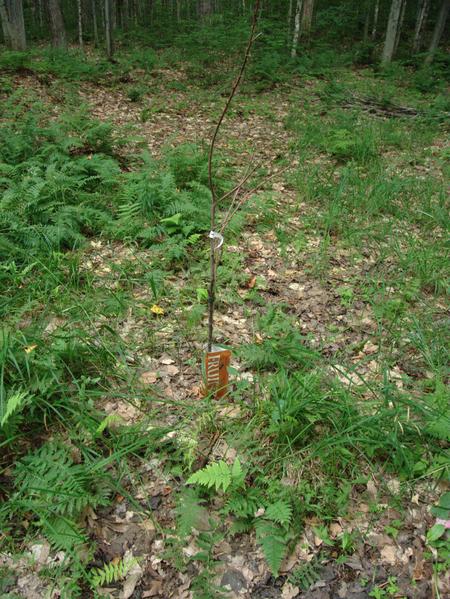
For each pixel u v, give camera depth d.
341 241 5.51
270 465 2.81
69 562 2.34
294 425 2.91
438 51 17.38
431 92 14.39
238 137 9.41
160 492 2.71
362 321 4.20
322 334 4.04
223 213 5.77
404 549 2.46
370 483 2.75
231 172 7.19
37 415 2.98
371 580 2.35
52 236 4.69
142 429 3.02
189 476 2.78
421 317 4.20
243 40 15.88
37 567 2.33
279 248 5.32
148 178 5.78
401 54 19.67
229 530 2.51
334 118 10.71
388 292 4.56
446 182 7.27
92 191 6.05
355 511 2.63
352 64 17.61
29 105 9.98
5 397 2.85
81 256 4.74
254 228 5.73
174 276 4.64
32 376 3.08
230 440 2.93
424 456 2.87
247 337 3.93
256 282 4.66
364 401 3.17
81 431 2.92
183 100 11.80
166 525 2.56
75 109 10.02
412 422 2.97
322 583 2.34
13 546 2.39
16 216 4.83
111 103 11.34
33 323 3.60
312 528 2.55
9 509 2.49
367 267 5.05
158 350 3.71
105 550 2.44
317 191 6.60
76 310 3.90
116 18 24.73
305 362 3.49
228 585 2.33
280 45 15.38
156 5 24.69
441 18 17.59
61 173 5.52
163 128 9.74
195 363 3.62
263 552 2.44
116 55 16.88
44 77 12.27
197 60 15.38
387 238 5.57
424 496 2.70
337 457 2.82
